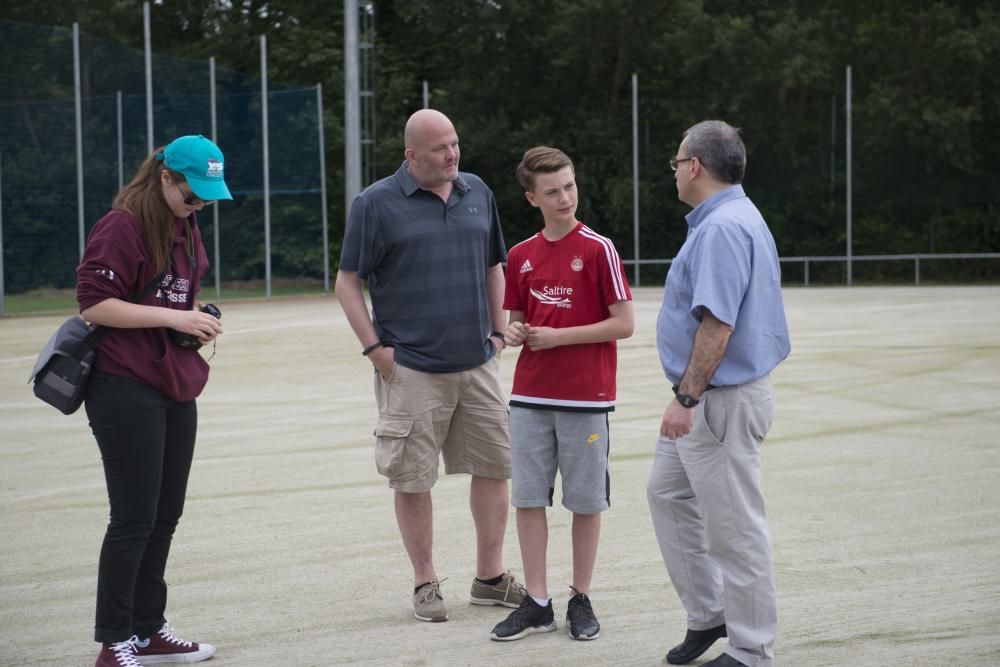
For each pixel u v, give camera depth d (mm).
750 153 29891
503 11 30594
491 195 5113
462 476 7352
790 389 10766
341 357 13633
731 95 29359
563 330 4562
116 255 4055
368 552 5742
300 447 8367
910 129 28031
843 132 29047
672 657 4262
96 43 22062
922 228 28938
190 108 23266
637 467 7562
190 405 4359
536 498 4664
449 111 31578
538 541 4688
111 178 22141
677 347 4078
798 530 5945
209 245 24062
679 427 3908
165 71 22984
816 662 4191
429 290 4859
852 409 9617
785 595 4934
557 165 4609
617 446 8273
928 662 4172
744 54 29203
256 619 4809
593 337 4562
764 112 29719
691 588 4230
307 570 5461
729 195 4070
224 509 6598
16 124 20906
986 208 28922
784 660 4215
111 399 4078
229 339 15547
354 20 22578
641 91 30734
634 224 27781
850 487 6863
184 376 4203
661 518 4285
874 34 29531
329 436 8773
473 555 5688
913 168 28953
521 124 31375
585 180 29438
